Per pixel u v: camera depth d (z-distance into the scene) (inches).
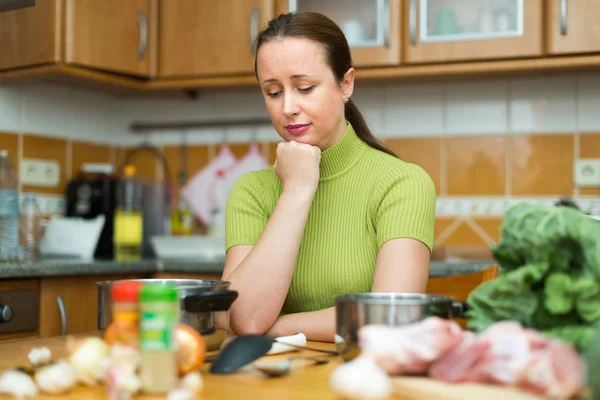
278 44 53.9
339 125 58.3
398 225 54.7
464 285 61.7
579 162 102.0
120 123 125.5
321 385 32.6
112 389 30.6
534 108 104.3
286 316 50.9
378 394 29.0
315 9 100.3
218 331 39.9
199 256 105.3
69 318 89.0
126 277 95.9
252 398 30.2
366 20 98.1
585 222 33.7
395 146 110.3
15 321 82.2
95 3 99.9
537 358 28.8
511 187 104.8
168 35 106.0
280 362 35.3
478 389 29.7
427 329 31.7
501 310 35.3
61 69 97.3
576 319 34.0
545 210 35.1
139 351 31.8
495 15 93.1
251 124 118.3
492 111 106.0
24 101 108.4
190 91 120.3
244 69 102.3
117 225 108.7
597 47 88.4
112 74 103.7
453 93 107.7
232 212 61.7
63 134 115.0
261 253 50.9
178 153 122.6
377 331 32.4
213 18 103.9
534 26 91.0
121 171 123.9
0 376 33.5
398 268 52.7
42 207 110.7
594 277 33.0
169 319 31.5
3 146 105.3
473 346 30.9
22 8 99.6
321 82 54.3
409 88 109.8
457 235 106.7
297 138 54.9
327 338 48.6
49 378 31.6
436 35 95.2
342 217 58.4
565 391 27.9
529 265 34.7
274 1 101.5
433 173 108.3
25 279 83.7
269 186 61.8
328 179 59.2
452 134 107.7
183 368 34.4
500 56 92.3
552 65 91.0
